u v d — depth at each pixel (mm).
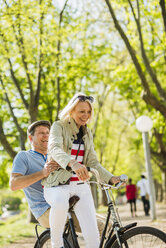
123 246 3199
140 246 3084
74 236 3709
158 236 3004
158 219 11562
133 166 39969
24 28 11477
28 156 4234
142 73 11094
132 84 15852
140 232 3109
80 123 3553
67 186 3504
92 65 17312
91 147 3789
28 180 3656
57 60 12875
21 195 25109
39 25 11500
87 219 3561
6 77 14875
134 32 13422
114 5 13047
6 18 10719
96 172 3404
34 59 13797
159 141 20984
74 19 15617
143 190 15992
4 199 47219
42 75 15992
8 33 11297
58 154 3221
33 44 12664
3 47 11914
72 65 15398
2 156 18953
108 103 28938
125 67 14883
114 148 33312
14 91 16578
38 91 12398
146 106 17500
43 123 4461
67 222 3854
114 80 18281
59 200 3377
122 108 29062
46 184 3578
